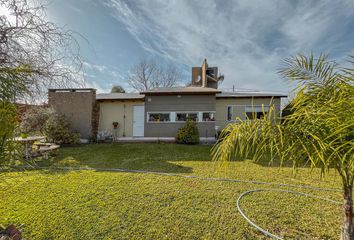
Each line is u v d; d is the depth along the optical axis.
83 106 11.26
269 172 5.36
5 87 1.89
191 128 10.70
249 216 2.98
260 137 1.99
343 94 1.93
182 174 5.08
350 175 2.08
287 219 2.91
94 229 2.59
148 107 11.80
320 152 1.82
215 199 3.55
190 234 2.53
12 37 2.06
